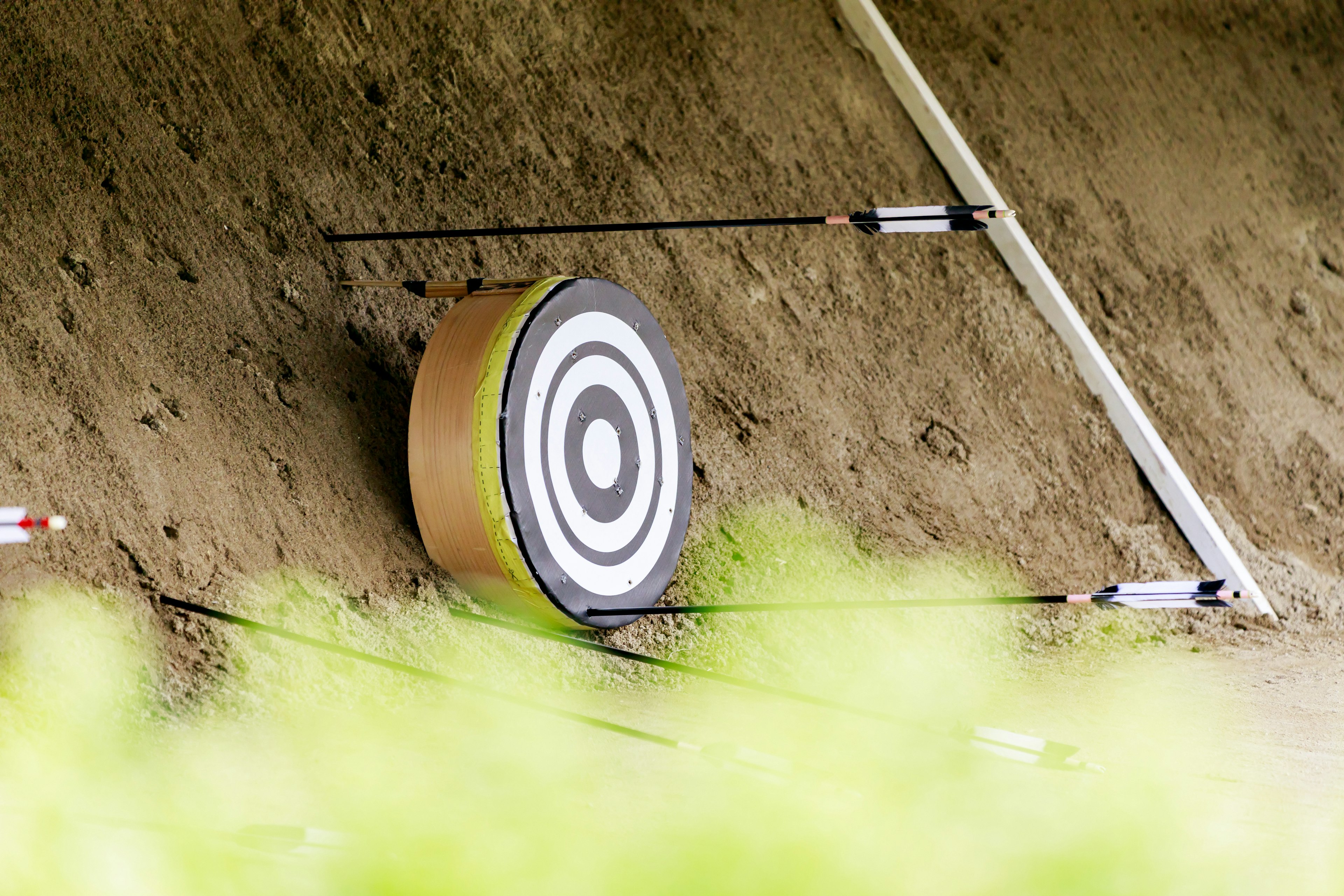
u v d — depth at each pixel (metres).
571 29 5.55
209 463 4.89
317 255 5.09
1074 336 5.83
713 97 5.68
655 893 4.51
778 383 5.47
